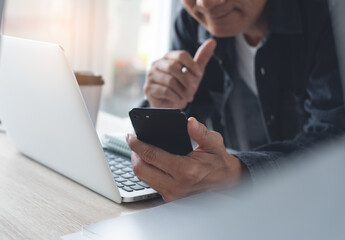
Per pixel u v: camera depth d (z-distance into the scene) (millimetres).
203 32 1325
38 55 625
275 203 290
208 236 408
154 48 2705
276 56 1216
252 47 1281
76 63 2666
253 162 696
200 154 635
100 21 2699
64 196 648
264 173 685
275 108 1265
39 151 768
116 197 623
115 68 3588
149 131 610
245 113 1383
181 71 1091
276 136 1288
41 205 607
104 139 868
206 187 656
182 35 1419
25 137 790
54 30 2586
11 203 606
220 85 1371
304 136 839
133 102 3752
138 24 3586
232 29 1094
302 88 1188
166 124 591
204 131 611
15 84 722
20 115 760
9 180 706
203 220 467
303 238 237
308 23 1107
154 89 1126
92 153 609
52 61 597
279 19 1111
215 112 1394
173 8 2498
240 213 404
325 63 1005
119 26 3502
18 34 2510
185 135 600
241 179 691
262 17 1177
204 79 1331
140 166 645
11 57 699
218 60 1312
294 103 1231
